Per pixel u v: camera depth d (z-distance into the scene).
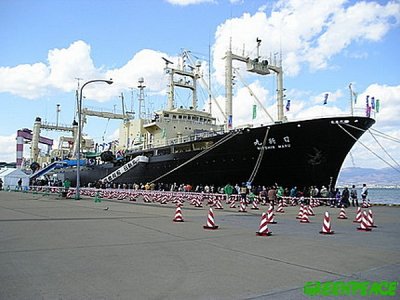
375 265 8.94
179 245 11.17
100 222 16.59
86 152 69.56
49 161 80.12
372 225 17.36
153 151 46.28
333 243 12.18
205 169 38.59
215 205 28.34
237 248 10.90
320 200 32.84
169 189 43.28
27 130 83.38
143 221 17.44
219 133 37.84
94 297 6.13
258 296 6.39
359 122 30.42
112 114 65.12
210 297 6.27
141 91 59.50
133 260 8.94
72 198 36.69
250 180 35.44
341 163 32.78
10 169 59.53
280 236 13.62
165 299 6.12
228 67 39.38
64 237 12.07
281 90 41.59
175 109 50.16
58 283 6.87
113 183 51.50
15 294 6.18
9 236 12.04
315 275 7.90
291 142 31.83
